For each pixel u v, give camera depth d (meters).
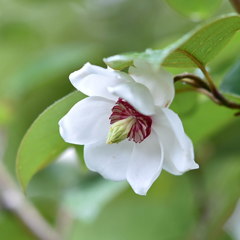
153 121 0.53
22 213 0.81
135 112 0.54
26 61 0.94
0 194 0.80
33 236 0.81
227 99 0.58
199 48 0.52
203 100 0.64
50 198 0.82
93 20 0.98
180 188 0.88
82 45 0.87
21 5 0.98
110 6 0.97
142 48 0.94
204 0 0.69
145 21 0.95
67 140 0.54
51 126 0.58
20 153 0.59
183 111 0.62
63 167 0.82
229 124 0.78
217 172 0.83
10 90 0.85
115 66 0.51
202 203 0.81
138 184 0.54
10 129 0.85
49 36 1.00
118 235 1.00
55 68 0.83
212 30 0.50
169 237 0.97
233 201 0.81
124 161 0.55
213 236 0.81
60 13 0.99
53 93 0.85
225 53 0.72
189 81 0.56
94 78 0.52
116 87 0.50
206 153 0.81
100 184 0.75
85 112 0.54
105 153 0.55
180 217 0.94
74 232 0.97
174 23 0.94
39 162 0.61
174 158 0.53
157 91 0.52
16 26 0.99
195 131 0.67
